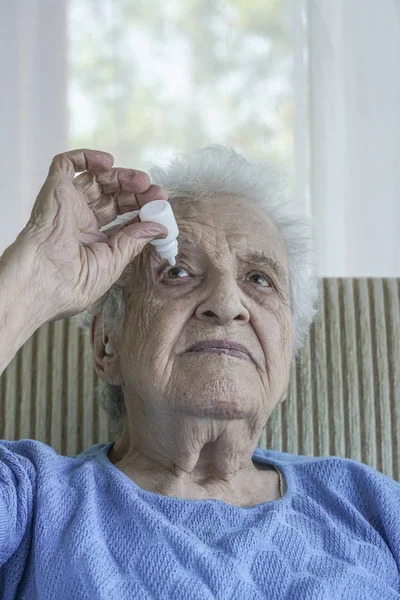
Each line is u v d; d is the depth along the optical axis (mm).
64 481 1147
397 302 1545
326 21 2027
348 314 1531
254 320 1201
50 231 1000
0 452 1131
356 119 2006
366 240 1984
